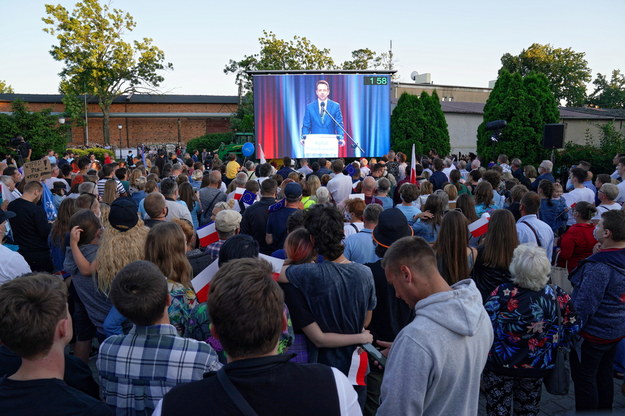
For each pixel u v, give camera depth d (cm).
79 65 3981
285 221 505
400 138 2017
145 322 190
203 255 366
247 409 128
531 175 883
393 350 186
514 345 272
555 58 4731
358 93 1752
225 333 137
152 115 4316
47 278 164
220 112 4588
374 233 316
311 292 252
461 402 185
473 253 355
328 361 260
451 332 181
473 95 4209
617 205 550
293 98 1727
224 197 700
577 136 2672
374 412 303
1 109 4112
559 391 280
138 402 188
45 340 153
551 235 448
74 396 154
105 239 322
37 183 523
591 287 317
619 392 415
